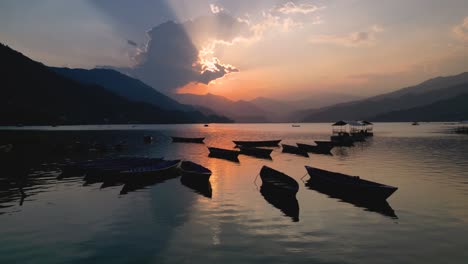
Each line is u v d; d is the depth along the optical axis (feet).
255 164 135.13
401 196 74.74
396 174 105.09
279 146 232.53
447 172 107.14
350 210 63.87
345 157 156.66
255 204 68.80
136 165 112.98
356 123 314.14
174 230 52.54
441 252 43.75
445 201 69.67
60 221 57.52
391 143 235.61
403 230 52.21
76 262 41.27
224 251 44.09
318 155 167.43
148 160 123.85
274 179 85.25
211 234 50.62
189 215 60.80
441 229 52.49
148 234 50.70
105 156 164.76
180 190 83.30
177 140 291.58
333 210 63.98
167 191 82.12
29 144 237.45
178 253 43.57
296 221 57.11
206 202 70.59
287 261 40.96
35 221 57.52
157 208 65.77
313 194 78.13
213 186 88.43
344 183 78.64
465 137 291.99
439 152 170.19
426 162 132.46
